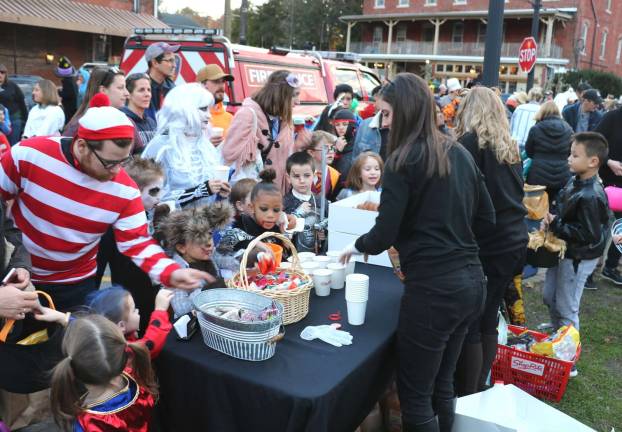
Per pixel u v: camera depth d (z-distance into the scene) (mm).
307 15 56938
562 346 3281
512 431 2285
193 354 2066
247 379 1900
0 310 1866
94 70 3736
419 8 41969
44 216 2178
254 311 2105
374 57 42312
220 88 4773
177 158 3230
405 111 2123
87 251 2354
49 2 17578
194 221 2379
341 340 2186
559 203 3623
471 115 2898
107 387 1826
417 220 2156
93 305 2186
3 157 2127
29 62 17688
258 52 7066
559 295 3697
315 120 7082
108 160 2031
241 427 1961
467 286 2141
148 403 1953
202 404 2031
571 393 3371
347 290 2348
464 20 39812
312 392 1819
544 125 5402
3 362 2008
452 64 40094
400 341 2256
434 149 2105
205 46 6449
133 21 19531
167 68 4457
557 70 32500
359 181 3857
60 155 2100
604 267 5516
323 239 3449
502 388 2508
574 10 36125
